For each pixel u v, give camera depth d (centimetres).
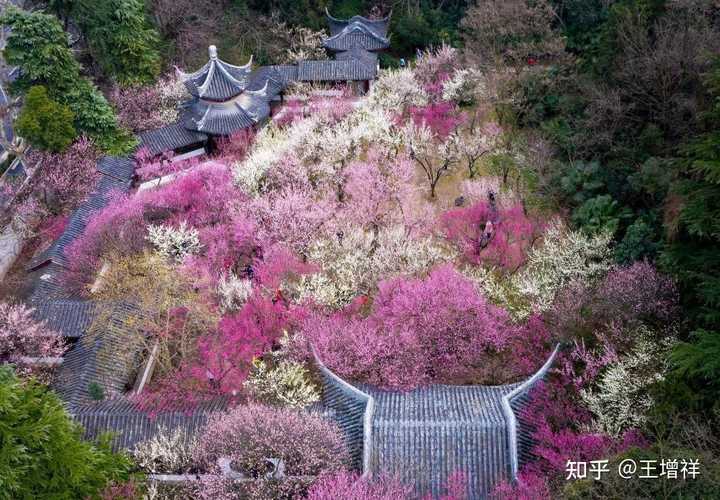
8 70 4309
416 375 2284
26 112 3438
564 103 3681
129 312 2698
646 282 2352
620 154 3256
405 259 2811
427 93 4084
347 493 1786
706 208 1981
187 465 2119
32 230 3388
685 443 1762
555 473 1916
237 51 4891
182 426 2203
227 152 3828
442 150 3528
